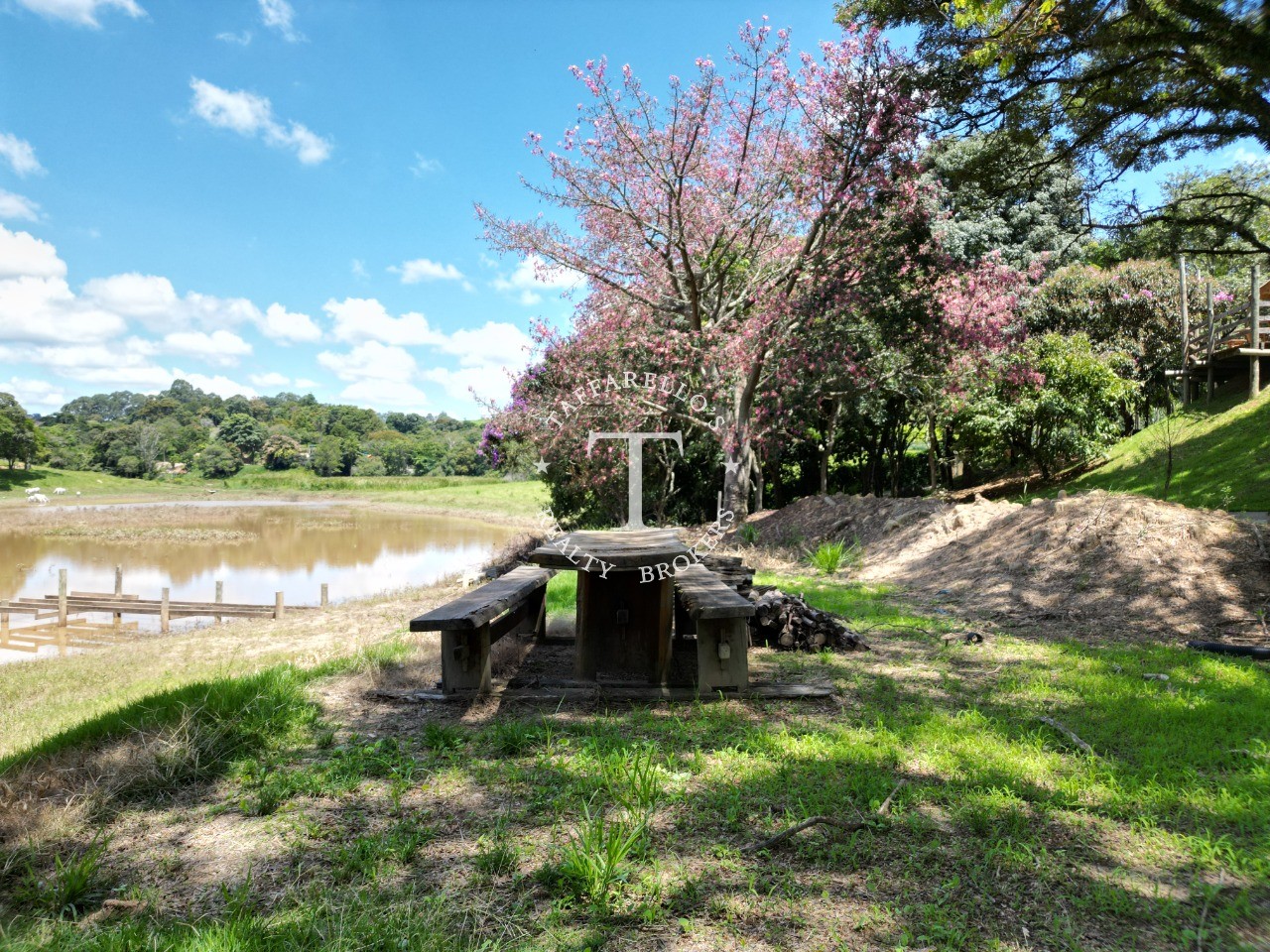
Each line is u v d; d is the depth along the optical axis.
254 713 4.52
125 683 9.50
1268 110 8.17
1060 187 20.02
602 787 3.51
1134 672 5.57
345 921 2.48
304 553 30.78
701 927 2.45
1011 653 6.34
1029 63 9.95
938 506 13.05
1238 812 3.19
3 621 16.72
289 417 158.38
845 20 14.70
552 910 2.53
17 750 5.25
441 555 29.78
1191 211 12.17
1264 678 5.27
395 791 3.50
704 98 16.09
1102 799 3.37
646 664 5.62
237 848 3.09
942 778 3.64
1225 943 2.35
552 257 18.25
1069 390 16.84
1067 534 9.06
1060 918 2.49
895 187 14.98
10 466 86.94
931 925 2.43
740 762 3.86
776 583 10.74
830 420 21.06
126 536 37.59
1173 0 7.74
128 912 2.63
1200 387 18.06
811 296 15.63
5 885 2.86
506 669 6.14
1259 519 10.05
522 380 18.86
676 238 17.17
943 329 15.36
